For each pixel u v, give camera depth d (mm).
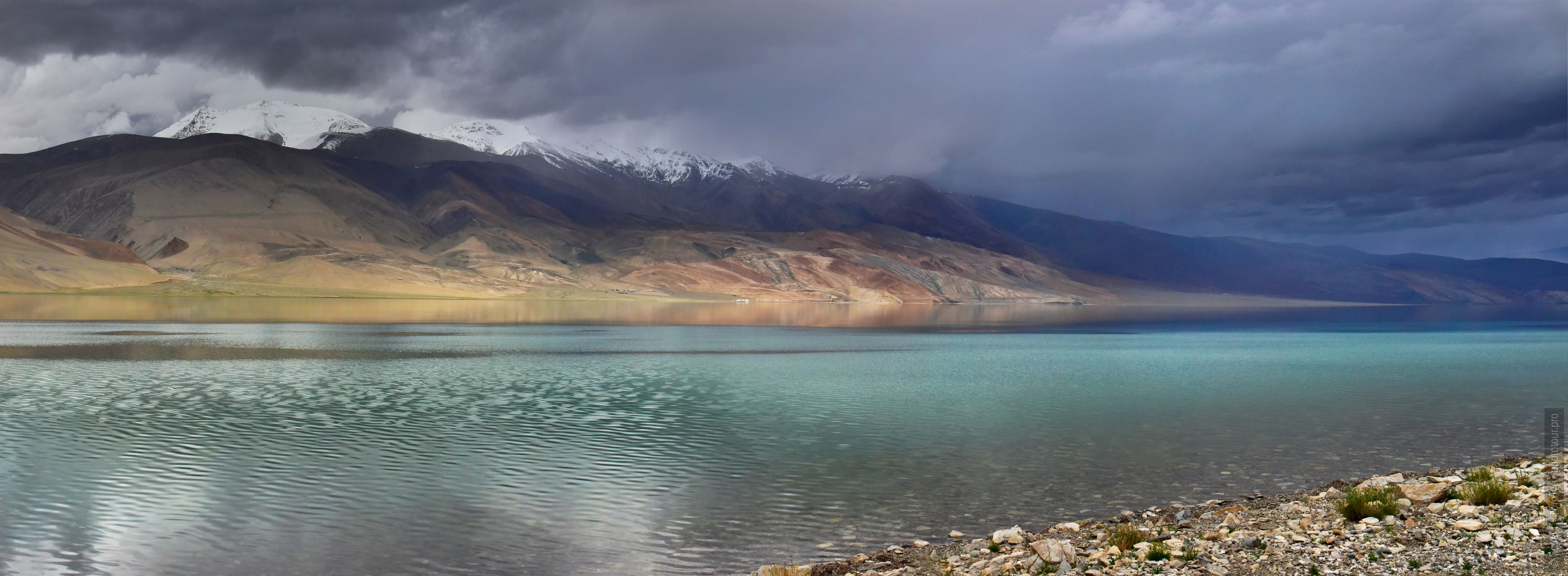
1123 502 26109
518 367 66312
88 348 78625
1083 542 19250
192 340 90188
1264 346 103812
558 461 31844
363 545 21859
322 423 39656
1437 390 55219
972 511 25062
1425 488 20234
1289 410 45812
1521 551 15766
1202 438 37094
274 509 24984
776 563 20578
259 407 44594
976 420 42250
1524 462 26141
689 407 46031
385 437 36375
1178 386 57531
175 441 35031
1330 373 67500
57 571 19859
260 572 19828
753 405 47062
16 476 28781
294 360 70062
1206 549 17578
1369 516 18984
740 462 31750
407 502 25953
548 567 20297
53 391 49719
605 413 43562
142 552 21188
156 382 54250
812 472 30281
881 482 28688
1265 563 16406
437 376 59188
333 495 26656
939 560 19031
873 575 17969
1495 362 79125
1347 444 35625
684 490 27562
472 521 23922
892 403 48125
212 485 27797
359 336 100750
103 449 33219
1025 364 74938
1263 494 26828
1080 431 39094
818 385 56812
